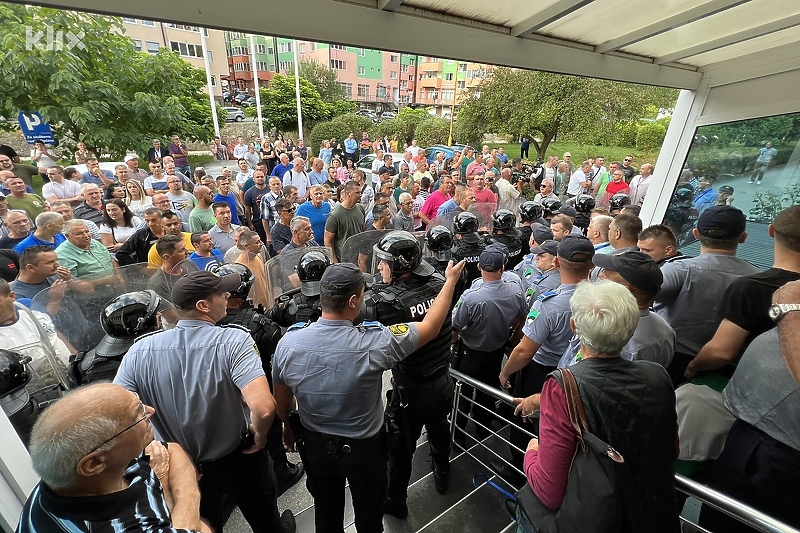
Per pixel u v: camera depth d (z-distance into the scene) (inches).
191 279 63.8
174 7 56.9
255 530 74.7
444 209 212.5
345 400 62.1
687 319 81.2
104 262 134.5
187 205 218.4
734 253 81.2
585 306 47.6
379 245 82.7
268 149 521.3
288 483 95.7
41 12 330.0
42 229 135.4
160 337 62.4
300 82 1089.4
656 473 42.0
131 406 37.4
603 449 40.4
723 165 138.9
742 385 54.7
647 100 657.6
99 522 34.3
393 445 70.7
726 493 55.7
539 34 99.1
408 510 87.1
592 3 82.0
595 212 163.2
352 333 63.0
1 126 350.3
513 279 109.3
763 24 98.0
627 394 42.5
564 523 42.8
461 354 108.3
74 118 336.2
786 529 45.1
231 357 62.4
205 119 636.7
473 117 717.3
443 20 83.1
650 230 98.3
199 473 65.4
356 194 178.2
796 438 47.8
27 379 64.1
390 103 1973.4
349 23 72.6
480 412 109.8
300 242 139.0
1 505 46.6
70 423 33.5
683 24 88.7
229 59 1679.4
